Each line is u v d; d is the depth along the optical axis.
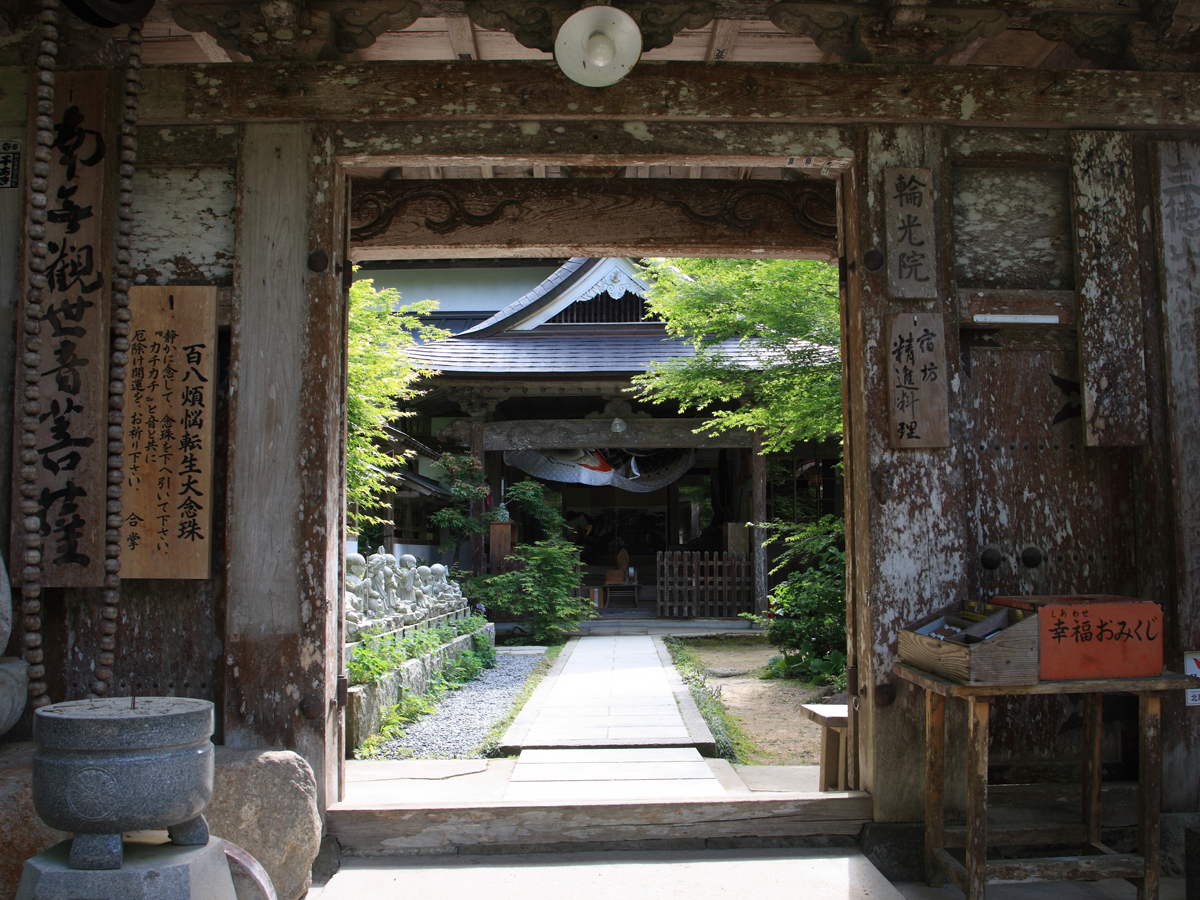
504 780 4.75
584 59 3.55
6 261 3.77
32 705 3.44
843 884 3.22
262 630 3.60
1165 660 3.81
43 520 3.61
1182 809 3.75
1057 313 3.93
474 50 4.91
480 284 21.25
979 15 3.94
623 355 14.62
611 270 15.42
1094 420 3.86
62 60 3.99
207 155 3.88
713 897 3.11
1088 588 3.91
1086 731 3.48
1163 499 3.86
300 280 3.76
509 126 3.88
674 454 17.00
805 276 8.45
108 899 2.08
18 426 3.66
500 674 9.45
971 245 4.00
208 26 3.85
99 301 3.68
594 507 21.25
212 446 3.72
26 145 3.82
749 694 8.17
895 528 3.74
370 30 4.00
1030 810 3.72
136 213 3.89
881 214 3.88
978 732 3.01
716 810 3.63
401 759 5.48
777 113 3.88
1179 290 3.94
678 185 5.37
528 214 5.35
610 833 3.60
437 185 5.35
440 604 9.67
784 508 15.95
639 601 18.09
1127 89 3.99
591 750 5.51
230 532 3.63
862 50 3.95
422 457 16.89
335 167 3.85
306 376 3.71
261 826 3.11
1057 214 4.05
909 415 3.77
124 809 2.09
